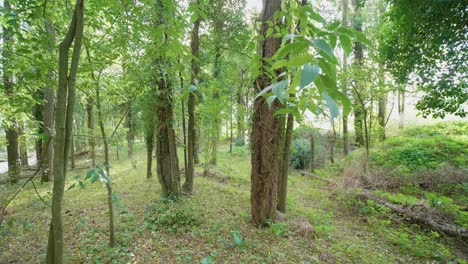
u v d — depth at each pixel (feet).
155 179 24.68
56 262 4.08
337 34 1.76
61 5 7.23
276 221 13.56
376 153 25.41
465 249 11.16
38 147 27.81
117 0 4.95
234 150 43.50
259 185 13.07
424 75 13.05
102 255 9.93
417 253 10.71
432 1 10.73
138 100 16.70
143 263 9.56
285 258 10.11
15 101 10.50
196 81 3.86
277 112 2.35
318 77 1.59
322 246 11.28
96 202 17.04
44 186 20.63
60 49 4.09
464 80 11.66
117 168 30.94
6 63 8.33
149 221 13.53
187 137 20.43
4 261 9.64
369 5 27.43
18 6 6.85
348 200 17.03
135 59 9.16
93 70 9.61
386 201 16.14
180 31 4.19
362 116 26.55
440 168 18.84
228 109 18.95
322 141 36.60
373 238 12.38
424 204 14.33
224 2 17.66
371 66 21.17
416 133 31.42
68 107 4.20
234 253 10.39
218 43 18.30
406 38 13.21
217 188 21.40
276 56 1.86
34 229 12.44
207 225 13.15
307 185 23.32
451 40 11.05
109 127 12.33
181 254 10.23
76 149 38.01
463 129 27.86
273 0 10.39
